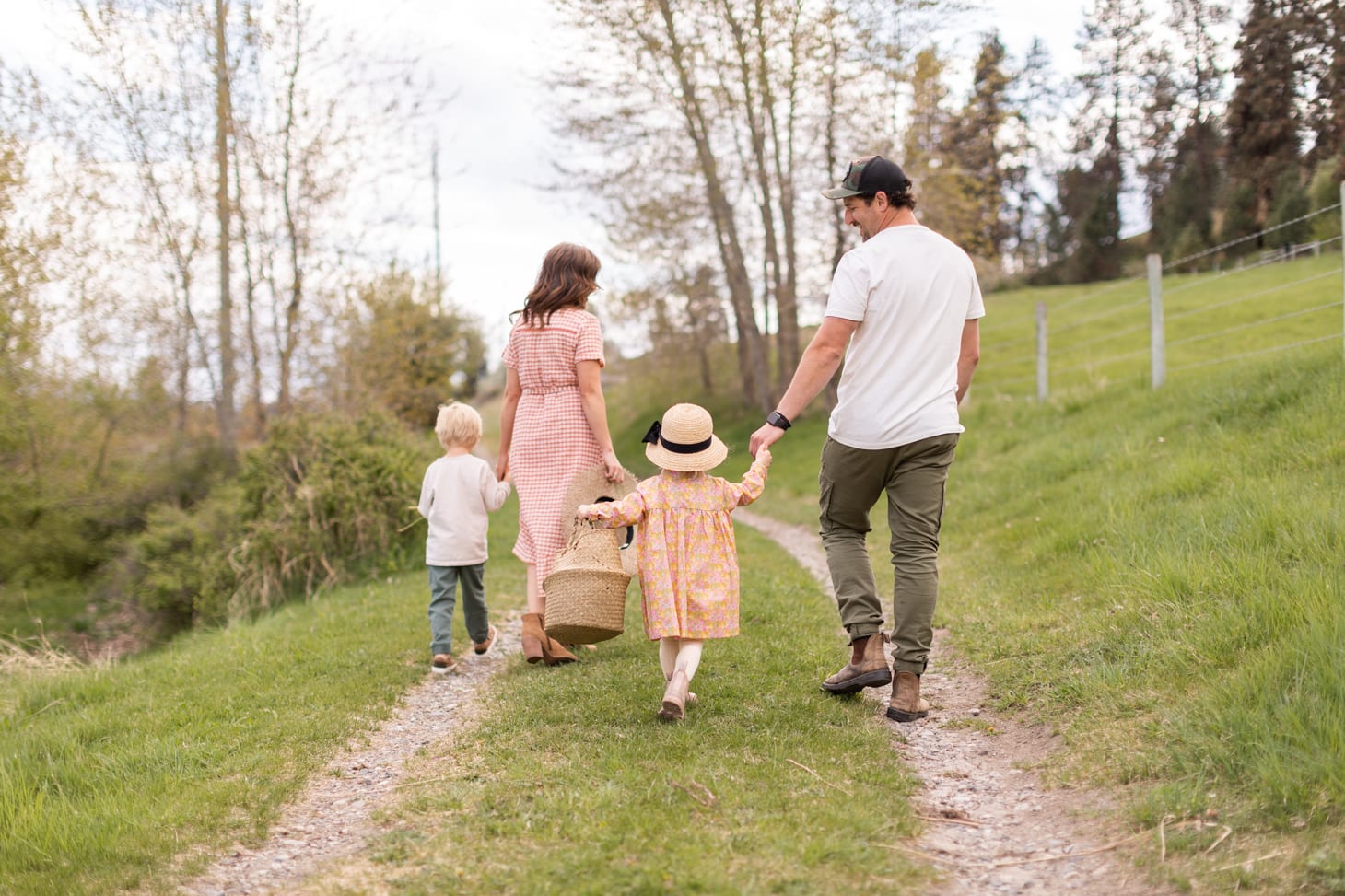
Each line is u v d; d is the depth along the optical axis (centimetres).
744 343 2752
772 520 1223
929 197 1855
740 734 356
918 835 277
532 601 494
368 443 1140
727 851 256
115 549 1444
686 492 373
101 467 1527
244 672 521
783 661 467
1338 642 313
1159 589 430
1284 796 254
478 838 275
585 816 282
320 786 348
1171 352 1902
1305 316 1956
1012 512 755
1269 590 377
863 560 400
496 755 351
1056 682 391
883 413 371
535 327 460
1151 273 977
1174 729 309
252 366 1539
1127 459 720
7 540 1417
